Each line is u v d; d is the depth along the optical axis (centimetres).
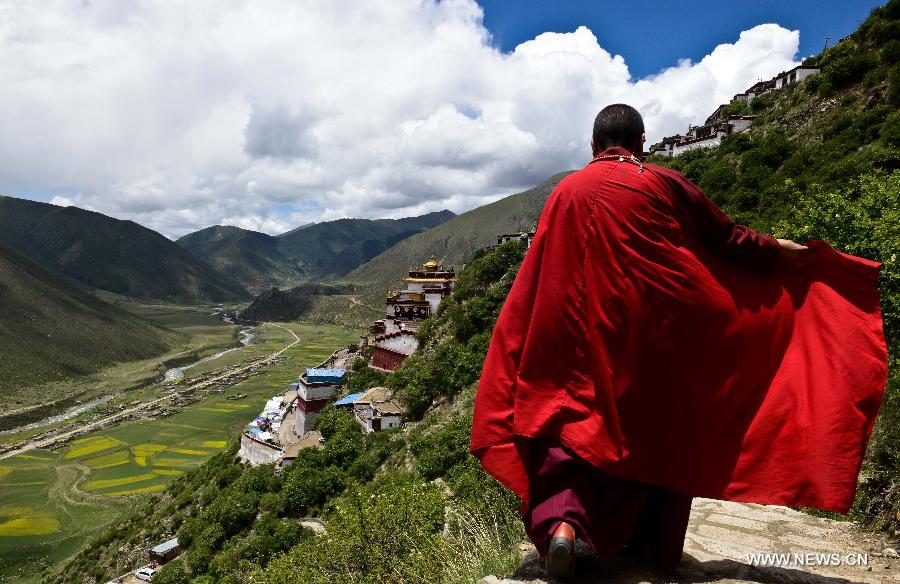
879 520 604
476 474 1189
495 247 8112
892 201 1364
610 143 397
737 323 353
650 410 343
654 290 340
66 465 8950
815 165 4859
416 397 5100
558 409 349
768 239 369
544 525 337
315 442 5331
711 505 743
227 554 3738
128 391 14962
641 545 398
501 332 384
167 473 8569
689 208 355
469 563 597
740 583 366
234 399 13188
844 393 341
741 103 8044
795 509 721
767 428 348
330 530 1439
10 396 13975
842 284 371
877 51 5694
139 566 4806
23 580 5425
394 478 3262
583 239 353
